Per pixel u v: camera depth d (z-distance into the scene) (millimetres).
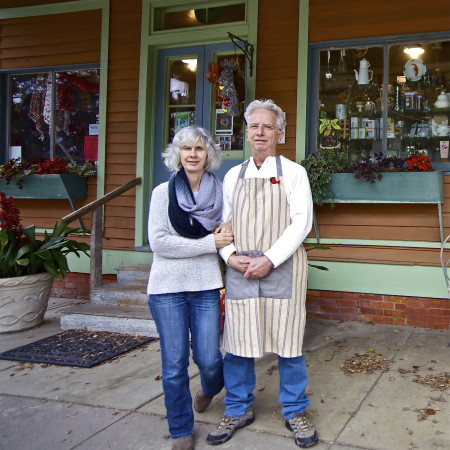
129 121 6184
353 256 5273
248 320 2807
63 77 6609
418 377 3697
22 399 3539
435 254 4996
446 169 5074
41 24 6629
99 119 6297
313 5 5418
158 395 3525
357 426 2990
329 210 5340
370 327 5039
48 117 6684
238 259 2777
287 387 2885
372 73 5336
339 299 5324
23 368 4121
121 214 6168
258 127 2830
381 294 5172
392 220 5137
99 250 5508
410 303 5074
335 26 5352
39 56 6648
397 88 5266
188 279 2746
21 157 6832
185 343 2777
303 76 5434
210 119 5965
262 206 2791
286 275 2795
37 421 3211
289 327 2797
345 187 5043
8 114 6855
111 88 6266
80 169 6285
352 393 3451
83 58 6434
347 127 5418
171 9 6094
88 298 6453
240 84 5762
